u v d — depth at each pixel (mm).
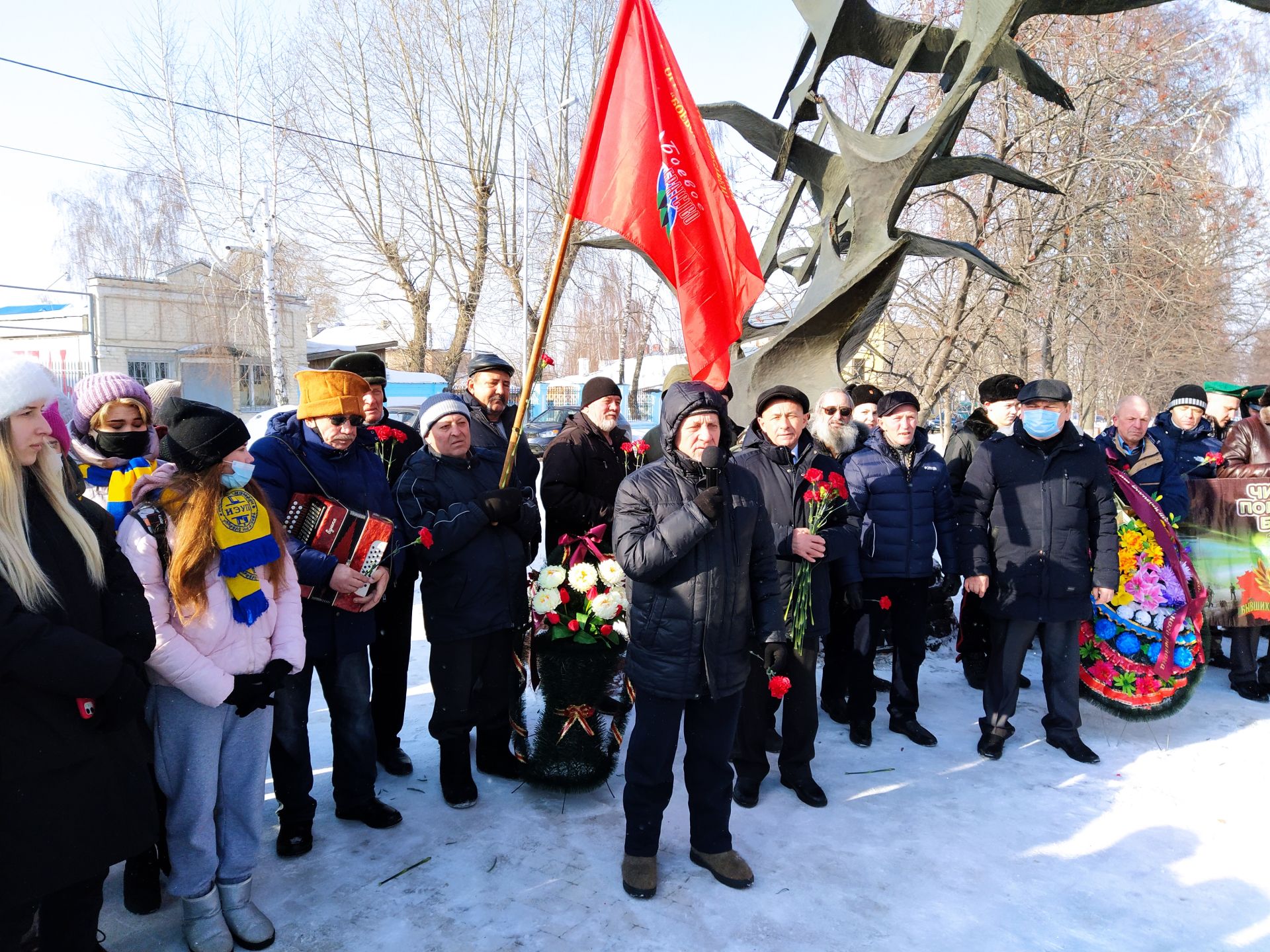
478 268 22688
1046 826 3320
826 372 4953
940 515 4379
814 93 5246
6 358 1940
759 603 2949
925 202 9797
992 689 4066
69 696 1988
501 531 3482
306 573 2988
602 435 4137
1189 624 4137
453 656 3381
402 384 21141
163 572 2410
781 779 3693
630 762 2861
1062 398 3891
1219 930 2641
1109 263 9867
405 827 3287
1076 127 9102
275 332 18906
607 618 3352
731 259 3592
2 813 1915
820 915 2721
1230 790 3623
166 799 2660
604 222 3496
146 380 23750
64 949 2137
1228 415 6094
